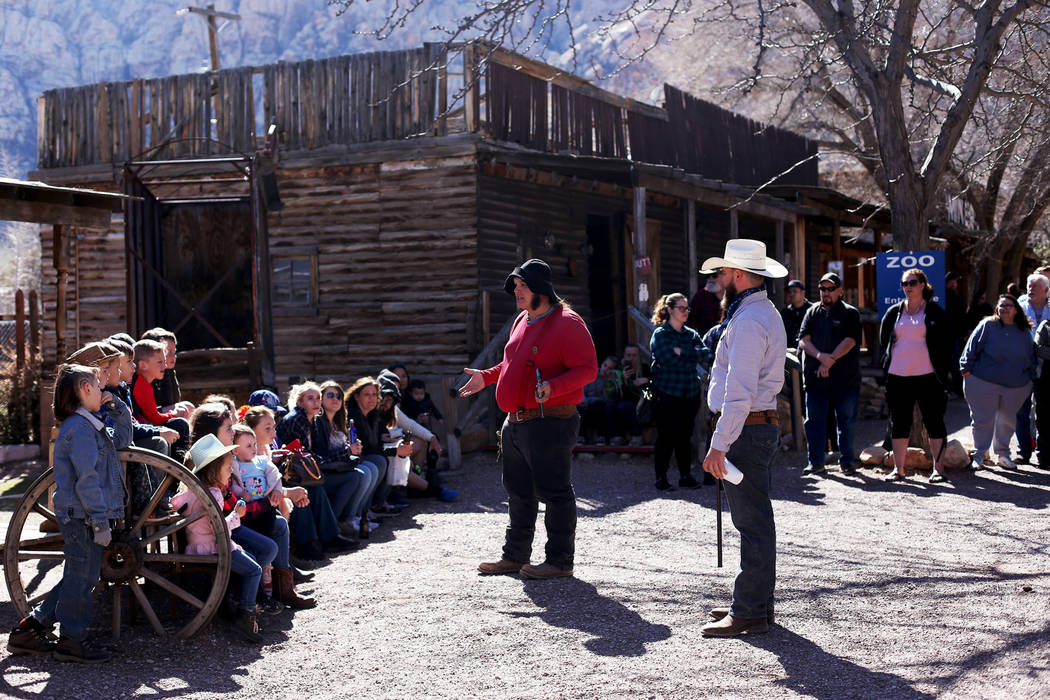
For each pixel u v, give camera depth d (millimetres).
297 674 4617
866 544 6988
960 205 25219
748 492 4949
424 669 4633
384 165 14711
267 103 15242
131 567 5113
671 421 9742
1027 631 4844
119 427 5277
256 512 5758
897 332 9594
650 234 18047
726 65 27750
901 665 4457
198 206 13305
